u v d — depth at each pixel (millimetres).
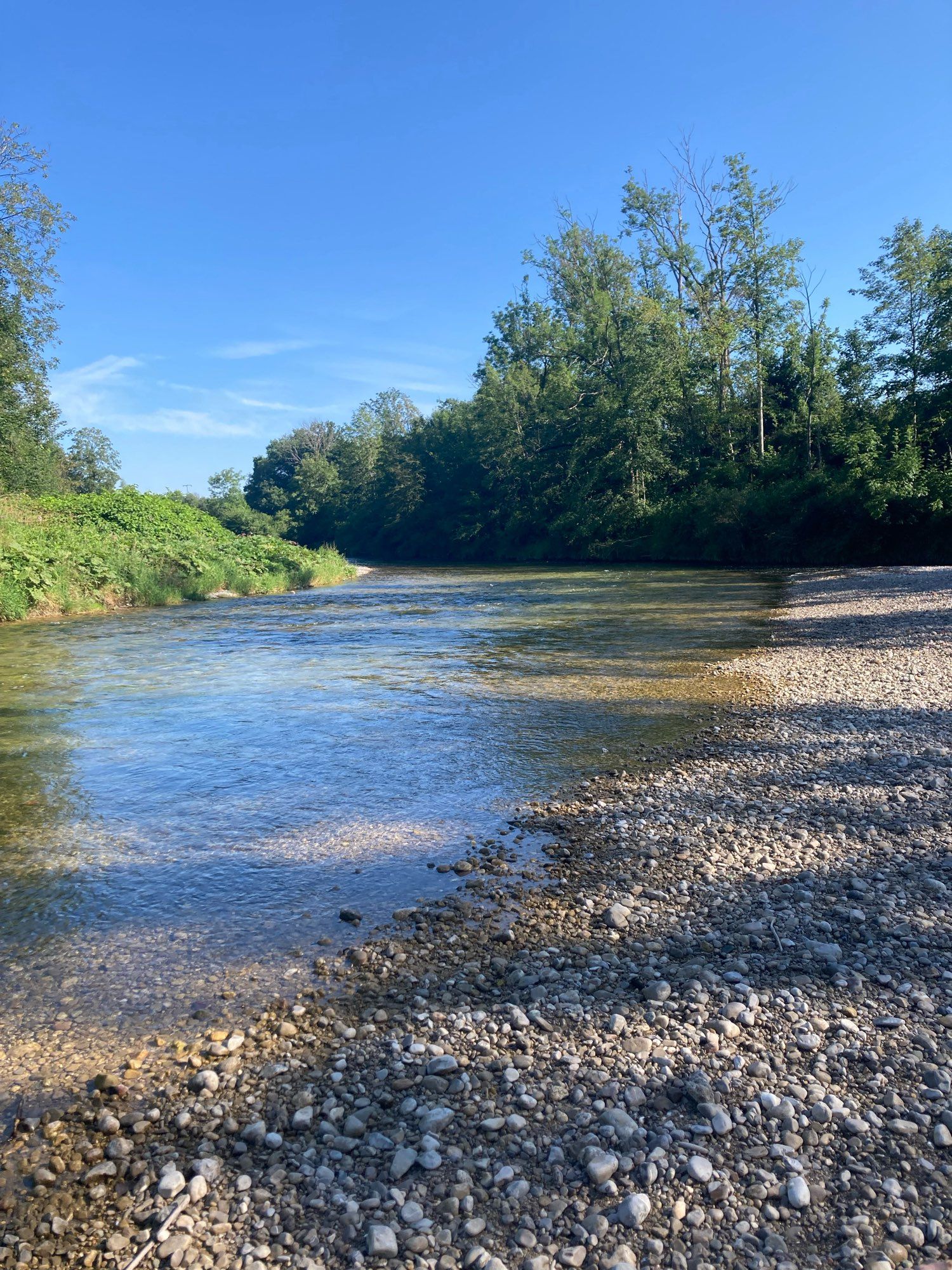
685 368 46750
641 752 8258
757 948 4426
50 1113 3318
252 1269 2566
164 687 11859
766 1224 2674
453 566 49344
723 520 39219
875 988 3982
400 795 7117
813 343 42438
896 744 7992
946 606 16984
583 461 50375
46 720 9883
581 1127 3135
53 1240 2711
